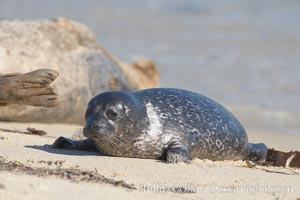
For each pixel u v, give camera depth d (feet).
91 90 148.77
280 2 357.82
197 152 100.48
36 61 138.92
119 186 75.61
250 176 89.30
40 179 74.23
